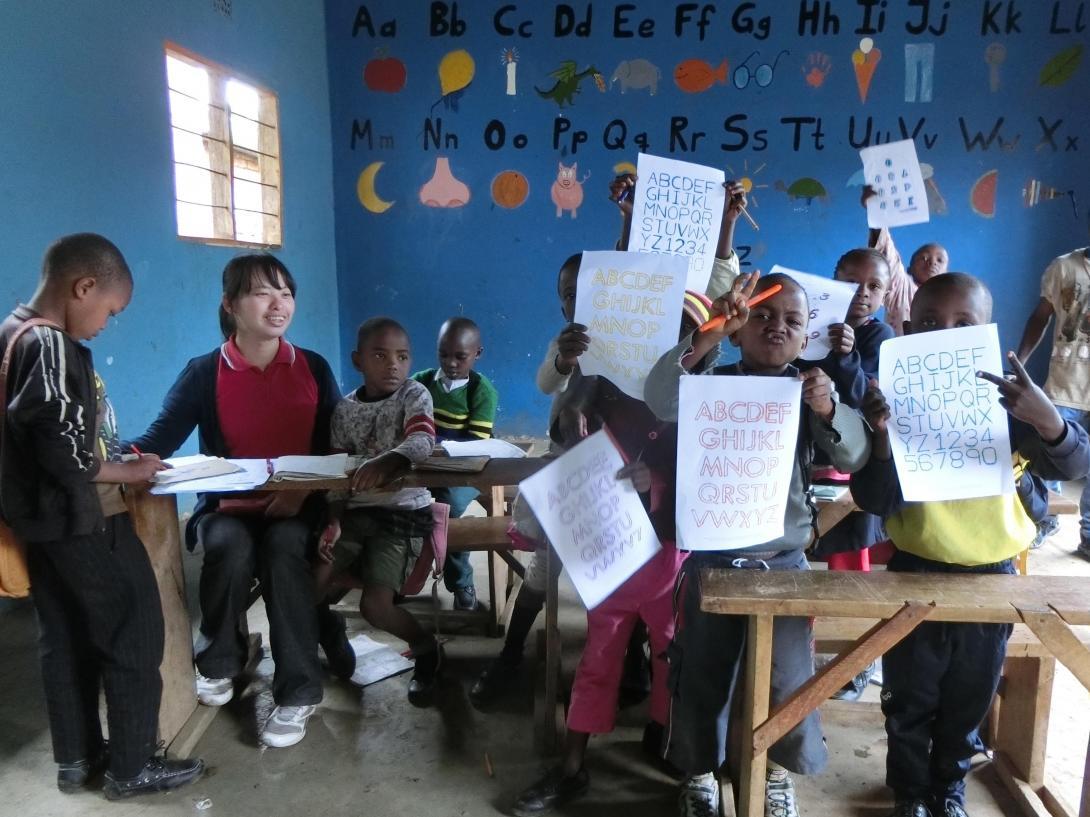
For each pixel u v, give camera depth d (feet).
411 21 17.26
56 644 5.85
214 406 7.23
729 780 5.92
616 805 5.93
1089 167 16.30
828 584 4.84
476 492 9.97
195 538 7.15
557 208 17.65
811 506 5.49
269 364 7.25
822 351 7.11
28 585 5.67
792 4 16.38
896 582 4.89
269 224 15.79
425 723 7.00
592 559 5.10
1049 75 16.11
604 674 5.78
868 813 5.87
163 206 12.26
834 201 16.96
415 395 7.19
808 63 16.56
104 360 11.17
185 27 12.61
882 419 5.07
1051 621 4.49
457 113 17.53
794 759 5.33
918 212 9.59
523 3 16.93
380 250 18.33
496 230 17.90
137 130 11.57
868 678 7.56
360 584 7.23
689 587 5.42
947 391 5.01
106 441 5.74
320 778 6.23
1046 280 11.39
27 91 9.52
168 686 6.51
